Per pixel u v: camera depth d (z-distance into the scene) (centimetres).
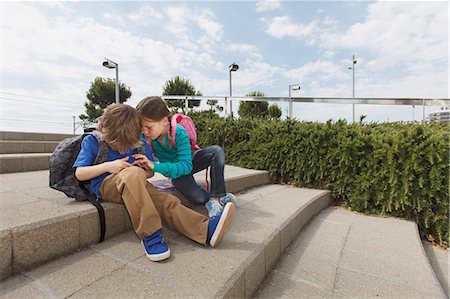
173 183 207
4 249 109
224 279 118
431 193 261
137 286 111
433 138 260
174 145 191
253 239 168
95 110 2131
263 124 427
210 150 216
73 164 162
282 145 378
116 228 160
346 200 325
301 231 241
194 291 108
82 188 158
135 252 141
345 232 240
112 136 158
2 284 107
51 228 126
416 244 214
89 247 144
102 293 105
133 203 140
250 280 139
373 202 297
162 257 132
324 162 337
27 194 183
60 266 123
